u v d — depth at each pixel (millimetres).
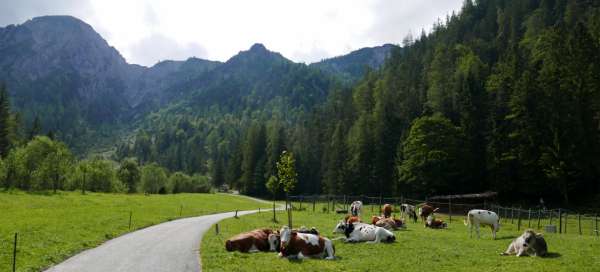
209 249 22172
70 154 108500
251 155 143875
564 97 71062
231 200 94438
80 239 25359
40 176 89188
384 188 93812
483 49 121688
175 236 29125
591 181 67250
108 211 45188
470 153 78125
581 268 16422
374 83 141375
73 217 36719
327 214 53156
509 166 71812
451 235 28453
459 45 125500
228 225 36719
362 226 24672
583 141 65938
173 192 144375
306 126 158500
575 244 23547
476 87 86375
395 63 154625
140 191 134375
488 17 149375
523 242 19500
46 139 95750
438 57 120438
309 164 130875
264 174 133250
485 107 83562
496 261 18094
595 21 92625
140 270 17719
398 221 33469
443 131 76375
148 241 26406
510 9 140000
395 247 22109
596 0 118750
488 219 27109
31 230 27203
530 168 69000
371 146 101000
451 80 101375
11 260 18562
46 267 18250
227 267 17234
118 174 134875
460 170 77000
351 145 108312
